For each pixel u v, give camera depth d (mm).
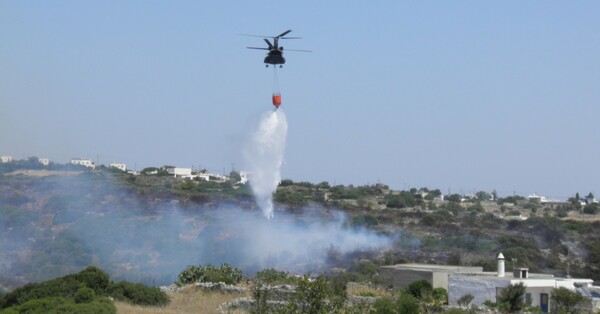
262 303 43594
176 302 58250
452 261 94625
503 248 105375
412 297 55219
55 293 54562
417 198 183750
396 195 182500
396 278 72625
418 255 104250
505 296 57250
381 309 50062
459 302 57531
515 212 162375
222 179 198125
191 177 189875
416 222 131125
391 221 132125
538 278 63344
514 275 63156
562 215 156625
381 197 179625
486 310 54219
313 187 184875
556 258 97938
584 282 66312
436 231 121688
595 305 61156
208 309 54500
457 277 61719
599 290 64812
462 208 165750
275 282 55125
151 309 52844
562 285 62250
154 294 57188
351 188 190000
